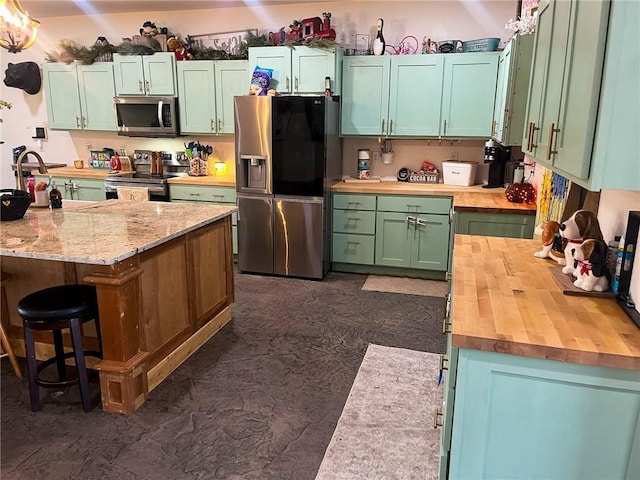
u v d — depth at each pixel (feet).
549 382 4.21
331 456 6.91
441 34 15.06
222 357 9.89
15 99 19.40
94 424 7.61
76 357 7.72
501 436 4.45
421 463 6.77
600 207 6.52
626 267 5.00
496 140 13.28
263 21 16.43
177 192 16.46
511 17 14.40
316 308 12.60
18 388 8.63
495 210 11.57
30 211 10.36
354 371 9.35
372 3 15.33
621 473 4.27
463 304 5.07
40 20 18.56
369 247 15.14
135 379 7.98
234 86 16.01
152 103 16.57
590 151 3.97
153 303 8.57
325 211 14.61
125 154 18.79
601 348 4.05
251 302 13.02
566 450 4.34
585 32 4.17
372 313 12.27
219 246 10.98
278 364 9.62
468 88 14.12
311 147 14.03
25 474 6.49
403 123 14.87
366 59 14.70
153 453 6.94
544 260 6.82
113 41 18.03
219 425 7.63
